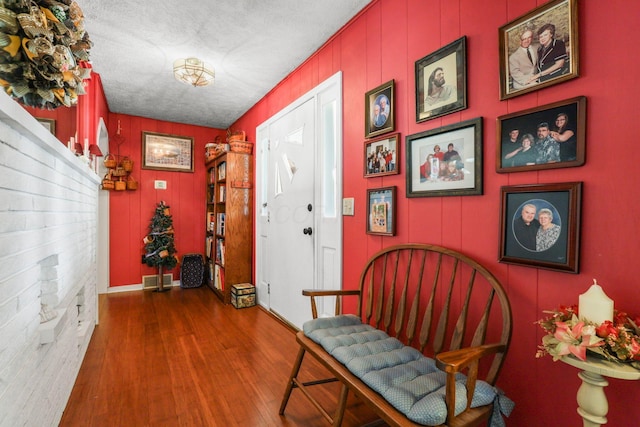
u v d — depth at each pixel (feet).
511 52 4.03
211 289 13.92
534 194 3.81
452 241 4.81
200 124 15.07
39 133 3.42
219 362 7.03
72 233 5.60
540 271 3.78
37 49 3.38
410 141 5.48
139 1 6.33
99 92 9.92
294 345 8.00
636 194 3.05
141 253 13.94
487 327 4.33
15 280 3.09
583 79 3.40
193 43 7.89
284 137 9.96
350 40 7.04
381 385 3.45
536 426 3.80
